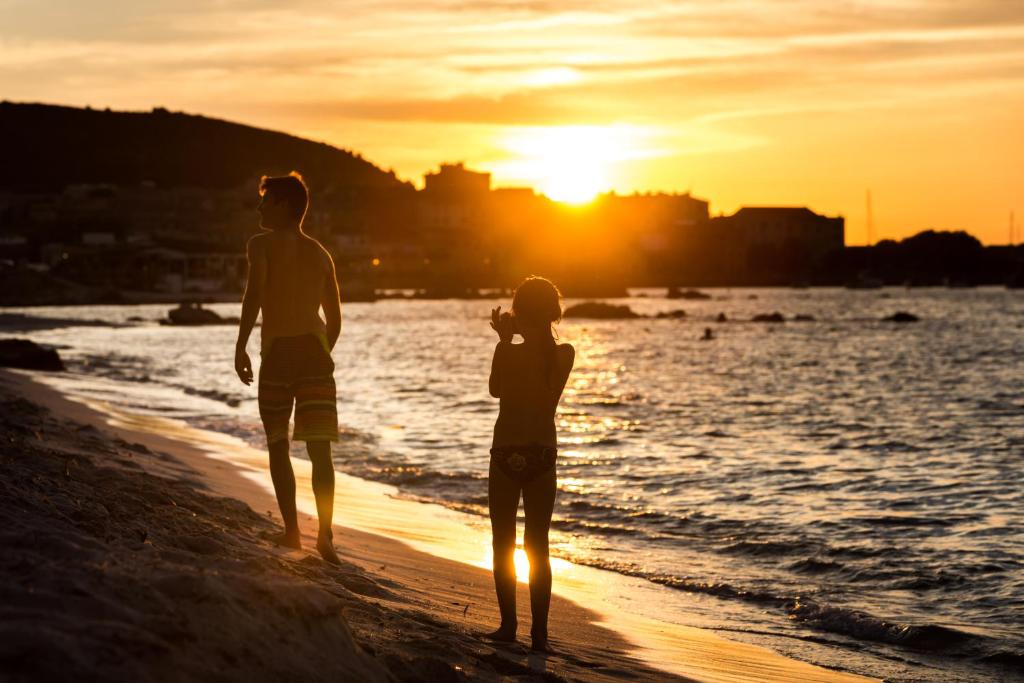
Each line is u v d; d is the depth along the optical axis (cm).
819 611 807
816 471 1647
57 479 696
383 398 2945
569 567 956
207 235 19138
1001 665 697
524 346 564
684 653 652
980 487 1484
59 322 8575
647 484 1495
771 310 13075
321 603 381
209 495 920
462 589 742
